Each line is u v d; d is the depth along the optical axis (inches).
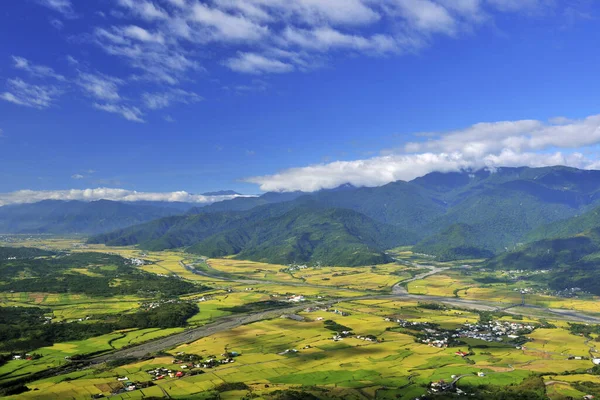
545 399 7288.4
